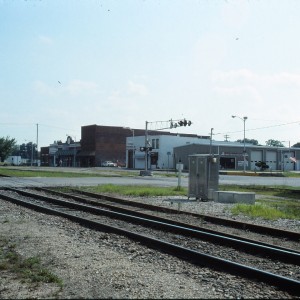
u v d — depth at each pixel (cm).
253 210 1719
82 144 13138
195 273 790
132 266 831
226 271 810
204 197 2186
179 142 10788
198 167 2231
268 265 873
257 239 1173
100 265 830
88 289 674
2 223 1352
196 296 646
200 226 1387
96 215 1638
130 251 975
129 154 11594
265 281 739
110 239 1123
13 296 634
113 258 896
